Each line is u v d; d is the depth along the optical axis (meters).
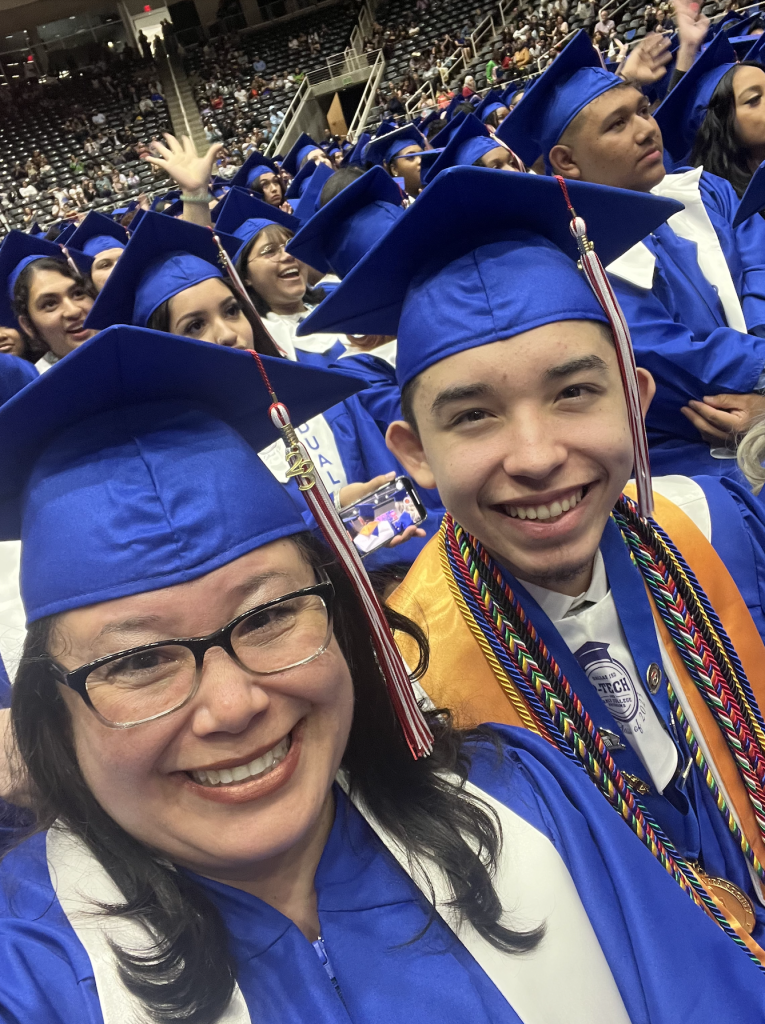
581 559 0.55
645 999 0.45
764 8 3.82
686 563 0.64
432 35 9.48
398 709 0.50
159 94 10.39
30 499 0.43
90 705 0.38
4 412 0.41
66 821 0.44
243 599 0.40
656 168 1.26
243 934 0.43
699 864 0.62
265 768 0.41
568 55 1.23
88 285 1.82
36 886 0.45
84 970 0.40
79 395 0.42
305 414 0.54
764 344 1.04
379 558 1.02
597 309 0.54
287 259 1.72
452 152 1.63
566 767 0.54
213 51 10.73
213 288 1.22
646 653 0.62
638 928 0.46
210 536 0.40
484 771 0.53
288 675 0.40
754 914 0.62
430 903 0.45
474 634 0.62
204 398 0.46
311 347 1.62
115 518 0.40
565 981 0.44
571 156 1.29
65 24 11.09
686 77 1.66
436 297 0.54
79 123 10.45
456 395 0.52
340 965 0.43
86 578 0.39
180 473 0.42
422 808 0.48
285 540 0.43
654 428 1.11
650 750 0.62
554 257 0.55
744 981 0.47
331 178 1.61
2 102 10.58
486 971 0.44
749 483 0.76
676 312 1.21
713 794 0.62
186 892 0.43
